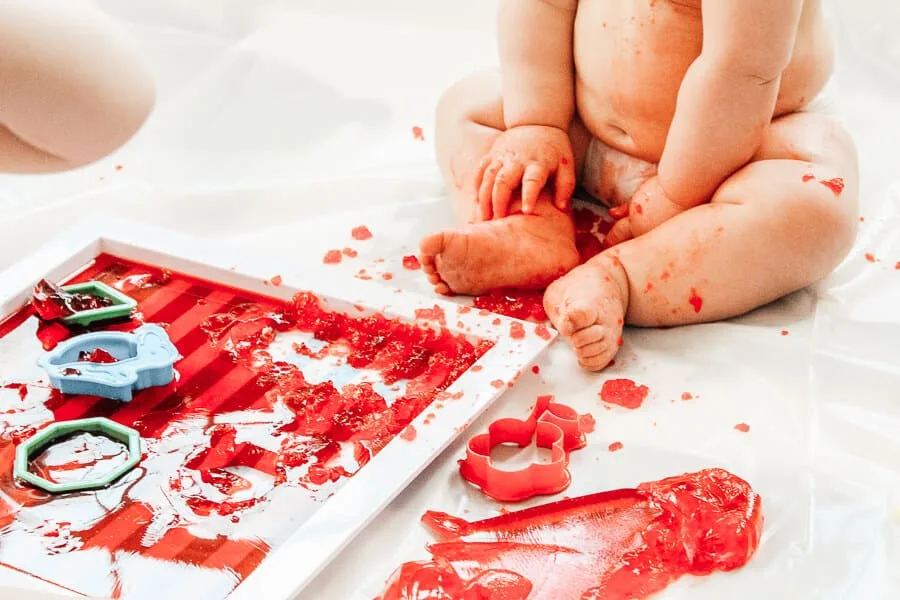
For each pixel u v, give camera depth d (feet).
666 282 5.44
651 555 4.93
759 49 5.28
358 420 5.26
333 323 5.57
